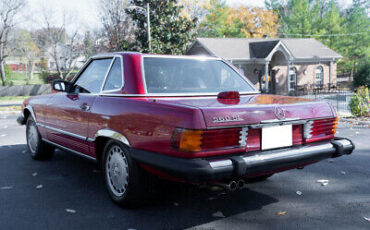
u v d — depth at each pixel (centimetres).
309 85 3428
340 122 1211
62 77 4400
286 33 5034
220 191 410
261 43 3158
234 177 288
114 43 3170
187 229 313
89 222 330
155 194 359
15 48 4950
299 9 4947
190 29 2725
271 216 344
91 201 388
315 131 351
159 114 302
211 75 414
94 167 540
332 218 338
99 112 374
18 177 485
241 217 341
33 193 416
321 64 3534
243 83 434
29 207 370
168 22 2592
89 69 439
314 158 340
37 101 548
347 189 432
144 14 2559
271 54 2966
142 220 334
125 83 361
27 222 331
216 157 287
